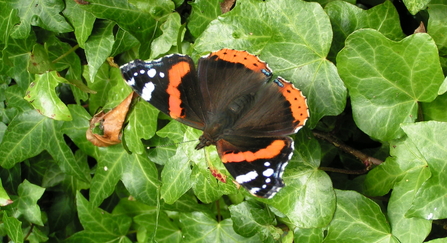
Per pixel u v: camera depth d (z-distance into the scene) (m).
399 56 0.21
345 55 0.21
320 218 0.22
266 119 0.22
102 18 0.24
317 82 0.22
